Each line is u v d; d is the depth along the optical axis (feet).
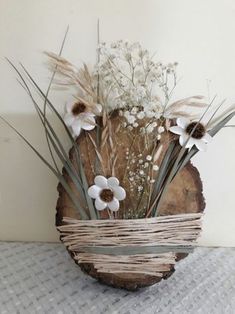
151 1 1.28
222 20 1.28
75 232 1.15
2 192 1.44
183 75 1.32
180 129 1.16
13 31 1.31
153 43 1.30
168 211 1.16
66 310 1.08
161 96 1.30
